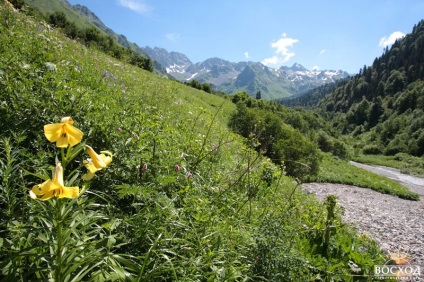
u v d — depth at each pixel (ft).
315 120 390.42
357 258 17.22
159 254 8.86
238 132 63.62
